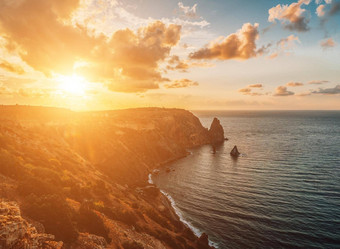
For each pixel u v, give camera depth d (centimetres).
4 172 2508
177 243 3088
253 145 14712
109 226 2386
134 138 11050
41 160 3828
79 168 4784
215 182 7419
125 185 6134
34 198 2028
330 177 7594
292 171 8425
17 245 1244
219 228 4484
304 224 4544
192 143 15888
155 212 4094
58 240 1634
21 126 6525
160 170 9169
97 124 11019
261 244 3947
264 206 5412
